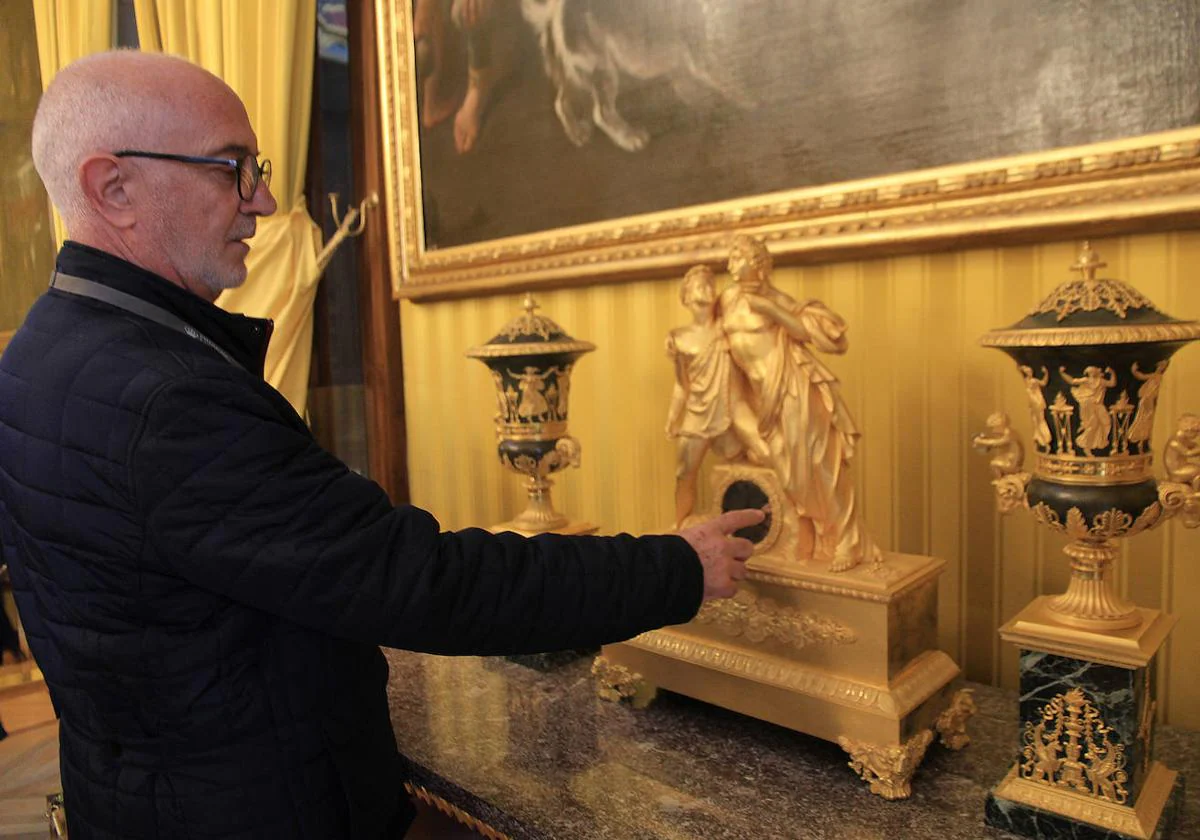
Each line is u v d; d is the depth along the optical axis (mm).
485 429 2648
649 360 2211
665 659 1610
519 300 2498
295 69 2742
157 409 919
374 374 2938
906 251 1743
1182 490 1127
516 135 2375
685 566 1133
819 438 1434
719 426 1540
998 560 1708
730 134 1953
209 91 1078
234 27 2703
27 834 2184
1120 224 1495
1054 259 1606
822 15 1792
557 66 2260
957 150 1651
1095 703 1171
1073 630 1192
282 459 955
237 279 1151
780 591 1469
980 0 1604
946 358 1738
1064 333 1101
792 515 1481
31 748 2641
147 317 1033
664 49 2043
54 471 970
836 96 1789
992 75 1603
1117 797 1164
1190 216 1430
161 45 2922
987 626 1729
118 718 1032
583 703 1707
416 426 2873
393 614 963
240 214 1132
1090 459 1154
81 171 1016
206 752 1016
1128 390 1136
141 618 981
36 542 1009
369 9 2777
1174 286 1497
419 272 2674
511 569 1025
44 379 989
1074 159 1516
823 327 1432
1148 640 1162
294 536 939
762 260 1497
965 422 1725
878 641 1362
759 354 1476
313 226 2799
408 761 1477
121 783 1041
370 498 1006
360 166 2912
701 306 1561
